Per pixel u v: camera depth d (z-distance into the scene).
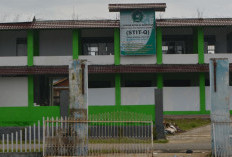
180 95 29.61
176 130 24.19
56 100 31.33
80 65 16.56
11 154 16.20
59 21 29.81
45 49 32.53
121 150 17.05
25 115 23.12
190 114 29.39
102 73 30.16
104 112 23.12
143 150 17.52
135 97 29.64
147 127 21.72
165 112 29.47
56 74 30.81
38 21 29.77
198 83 31.33
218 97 16.25
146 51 29.45
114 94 29.67
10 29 29.34
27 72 29.36
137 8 29.44
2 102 29.89
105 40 33.03
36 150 17.73
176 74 32.22
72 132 16.17
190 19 29.62
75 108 16.39
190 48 32.75
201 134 23.16
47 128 16.27
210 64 16.48
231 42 31.97
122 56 29.95
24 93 29.92
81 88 16.47
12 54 32.66
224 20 29.38
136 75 32.34
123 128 19.89
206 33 33.00
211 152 16.66
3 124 23.17
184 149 18.41
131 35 29.53
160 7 29.34
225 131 16.03
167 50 32.97
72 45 31.88
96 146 17.84
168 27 30.03
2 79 30.05
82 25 29.44
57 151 16.09
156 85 30.84
